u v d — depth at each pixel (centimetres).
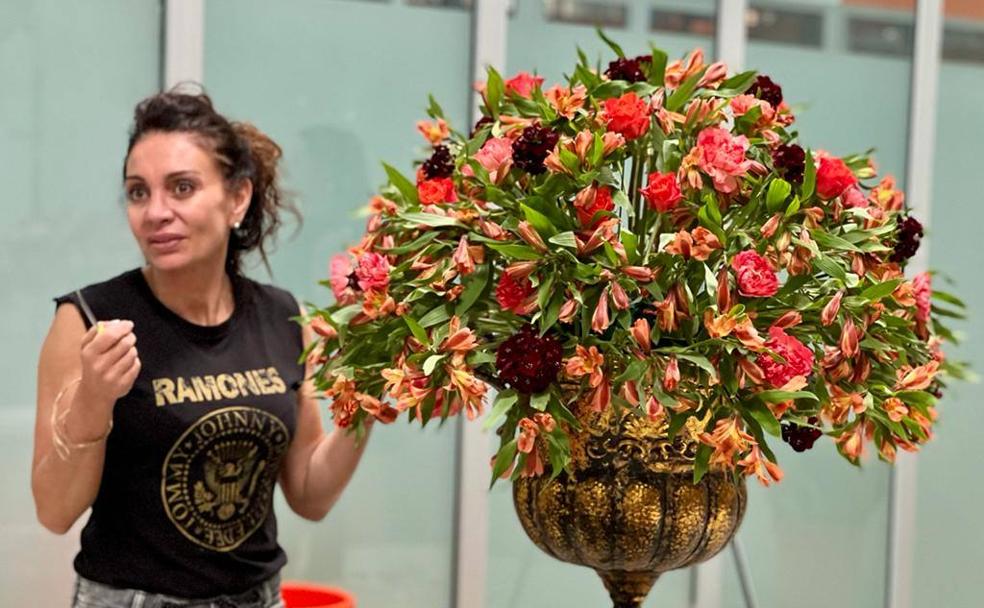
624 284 147
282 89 349
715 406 147
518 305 150
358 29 356
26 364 325
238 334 219
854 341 150
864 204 160
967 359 434
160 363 209
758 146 159
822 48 409
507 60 374
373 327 163
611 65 164
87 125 328
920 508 432
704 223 147
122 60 330
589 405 149
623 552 153
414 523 369
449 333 150
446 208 160
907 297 157
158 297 214
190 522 208
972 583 438
